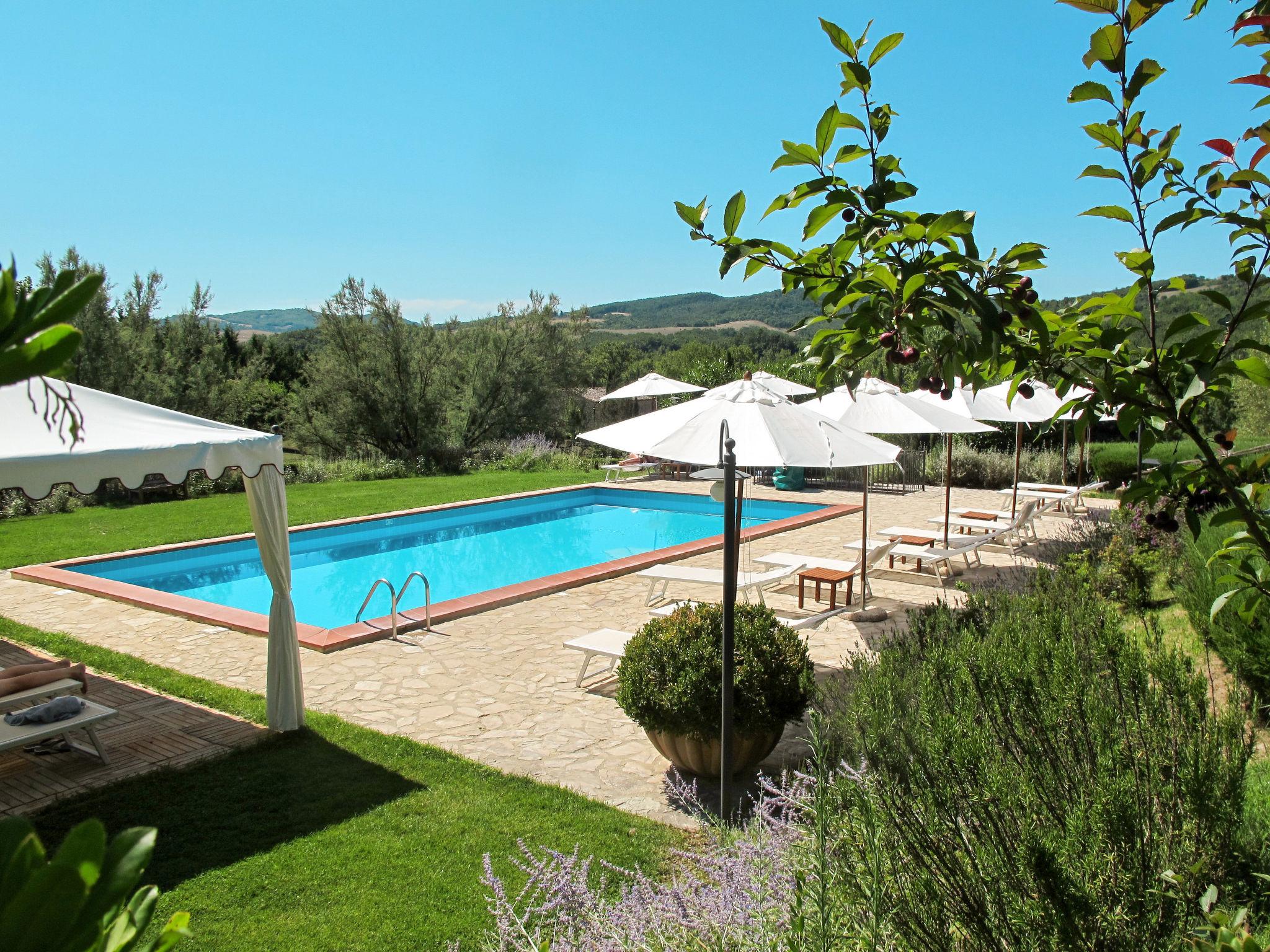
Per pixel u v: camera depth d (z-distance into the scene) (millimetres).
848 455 7098
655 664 5855
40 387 6523
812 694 4617
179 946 4141
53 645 9062
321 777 6000
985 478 21328
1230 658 5547
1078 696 3262
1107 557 9398
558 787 5875
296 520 17047
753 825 4039
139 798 5707
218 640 9422
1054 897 2314
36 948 554
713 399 7438
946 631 4977
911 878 2625
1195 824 2740
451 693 7762
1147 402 2076
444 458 28141
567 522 19562
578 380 32000
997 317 1872
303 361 32000
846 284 2131
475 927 4281
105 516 17547
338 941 4172
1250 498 2143
